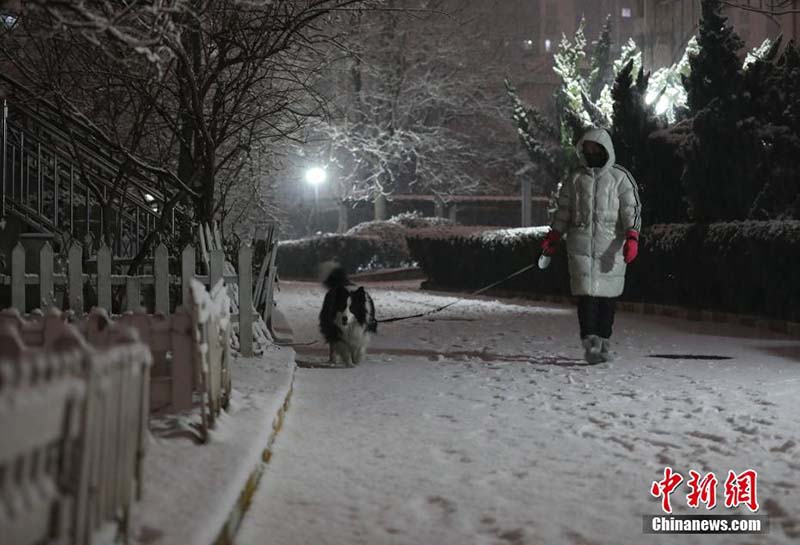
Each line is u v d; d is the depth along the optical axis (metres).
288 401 9.23
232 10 12.48
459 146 51.19
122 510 4.11
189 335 7.23
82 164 13.48
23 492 3.07
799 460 7.01
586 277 12.48
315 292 30.80
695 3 51.66
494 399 9.77
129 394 4.14
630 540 5.28
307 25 13.07
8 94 14.30
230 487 5.17
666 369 11.84
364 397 9.95
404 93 48.69
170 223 15.45
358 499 6.08
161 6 6.90
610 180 12.56
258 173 21.47
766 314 17.33
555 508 5.89
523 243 26.55
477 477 6.62
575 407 9.26
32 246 12.89
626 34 68.62
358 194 50.09
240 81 13.90
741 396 9.69
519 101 31.72
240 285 11.44
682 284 19.78
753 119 18.48
